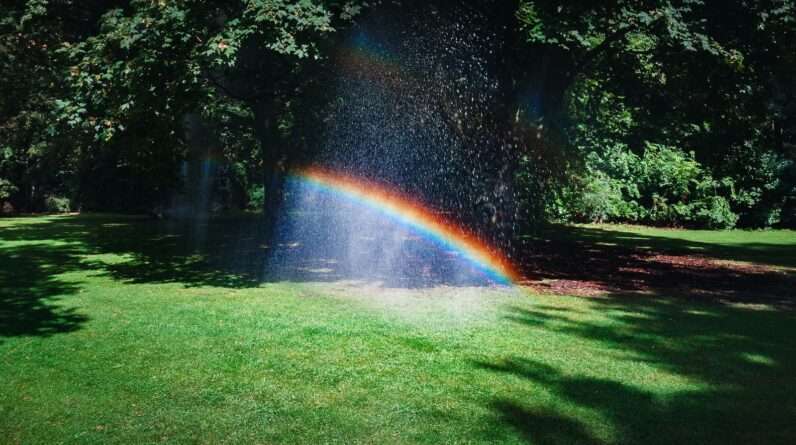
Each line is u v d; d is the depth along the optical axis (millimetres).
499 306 7102
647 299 7703
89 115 8641
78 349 5191
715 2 8914
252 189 26047
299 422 3727
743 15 8883
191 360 4898
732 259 12094
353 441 3479
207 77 9586
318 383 4395
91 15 10836
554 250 13352
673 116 13242
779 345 5523
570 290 8266
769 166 19797
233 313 6582
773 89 11656
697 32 8516
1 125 22578
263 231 15828
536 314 6691
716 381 4523
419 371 4668
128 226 17891
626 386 4395
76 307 6898
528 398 4145
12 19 10766
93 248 12680
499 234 10484
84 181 24859
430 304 7160
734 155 14273
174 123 9992
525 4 8938
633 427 3689
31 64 13727
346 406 3979
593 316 6641
